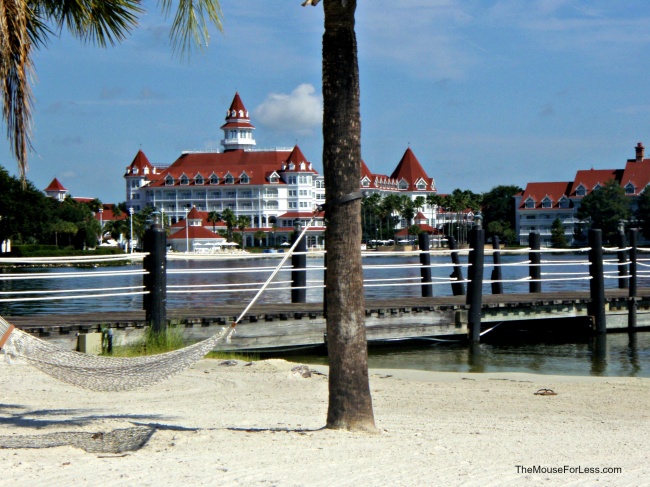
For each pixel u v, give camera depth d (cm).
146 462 680
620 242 2712
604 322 2289
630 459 734
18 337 827
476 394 1235
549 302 2238
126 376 855
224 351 1766
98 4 938
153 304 1642
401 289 4303
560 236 15225
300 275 2178
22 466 656
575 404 1148
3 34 786
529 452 762
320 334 1903
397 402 1159
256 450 740
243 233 19238
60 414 1006
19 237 10119
